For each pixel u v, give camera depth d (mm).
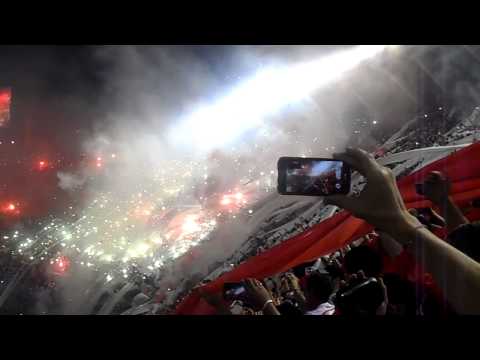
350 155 1099
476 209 2818
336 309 2016
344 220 3359
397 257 2494
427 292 1980
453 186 2855
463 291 954
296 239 3379
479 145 2811
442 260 978
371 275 2689
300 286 4281
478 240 1278
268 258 3385
